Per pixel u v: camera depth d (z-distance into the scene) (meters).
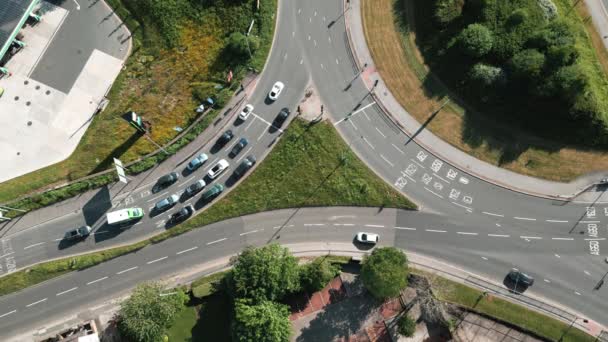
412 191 86.12
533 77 83.81
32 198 86.81
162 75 93.44
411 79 91.00
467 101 89.00
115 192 87.94
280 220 85.88
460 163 87.06
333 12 95.50
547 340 78.69
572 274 81.69
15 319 82.94
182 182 88.31
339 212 85.75
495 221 84.56
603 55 91.50
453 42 90.56
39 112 92.44
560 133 86.62
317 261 80.88
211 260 84.94
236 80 92.06
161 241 85.75
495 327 79.56
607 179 84.69
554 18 90.69
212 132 90.12
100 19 97.56
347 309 81.31
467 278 82.31
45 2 97.50
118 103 92.25
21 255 85.62
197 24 95.31
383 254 74.94
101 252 85.25
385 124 89.31
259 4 94.69
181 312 82.19
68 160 89.69
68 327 82.25
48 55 95.56
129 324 74.25
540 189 85.44
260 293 74.75
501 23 89.00
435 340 79.62
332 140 88.31
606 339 78.19
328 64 93.00
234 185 87.62
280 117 89.50
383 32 93.75
